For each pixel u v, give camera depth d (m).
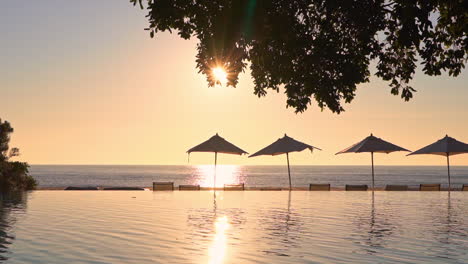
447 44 10.10
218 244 10.58
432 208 18.42
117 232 12.14
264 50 9.45
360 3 8.98
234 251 9.82
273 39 8.98
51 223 13.70
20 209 17.41
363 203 20.30
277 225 13.61
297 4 9.08
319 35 9.26
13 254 9.31
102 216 15.42
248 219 14.88
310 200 21.73
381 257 9.29
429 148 26.88
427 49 9.50
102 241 10.81
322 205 19.45
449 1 9.45
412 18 8.38
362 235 11.89
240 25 8.64
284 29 8.78
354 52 9.82
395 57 10.23
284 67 9.52
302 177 136.12
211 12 9.04
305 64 9.45
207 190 28.06
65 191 27.09
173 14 8.96
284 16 8.77
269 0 8.60
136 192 26.39
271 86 10.31
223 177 135.12
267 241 10.98
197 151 26.62
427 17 8.41
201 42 9.47
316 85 9.41
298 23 9.20
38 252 9.52
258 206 18.97
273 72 9.62
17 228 12.72
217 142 27.02
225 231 12.45
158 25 9.21
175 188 29.73
